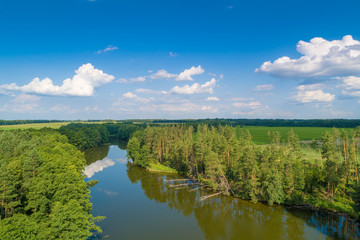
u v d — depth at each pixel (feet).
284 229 178.09
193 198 244.22
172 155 358.43
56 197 142.41
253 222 190.80
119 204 225.97
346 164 236.84
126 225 182.91
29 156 166.81
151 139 420.77
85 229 132.98
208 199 238.68
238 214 206.08
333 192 221.46
